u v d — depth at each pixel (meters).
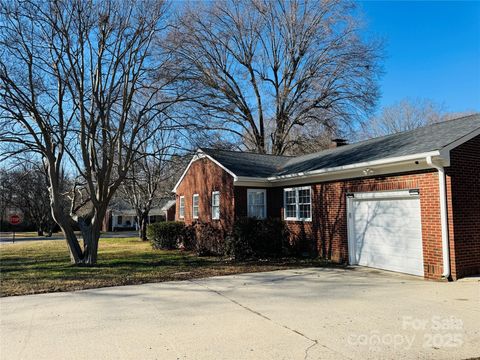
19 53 12.19
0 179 32.09
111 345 5.16
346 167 11.98
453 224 9.35
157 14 13.86
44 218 41.38
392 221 11.15
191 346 5.08
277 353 4.78
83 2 12.77
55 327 6.07
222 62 28.17
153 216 53.84
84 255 13.86
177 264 13.57
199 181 19.70
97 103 13.33
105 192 13.91
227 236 15.16
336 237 13.28
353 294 8.04
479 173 10.08
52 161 13.19
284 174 15.46
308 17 27.42
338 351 4.81
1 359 4.74
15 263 14.81
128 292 8.86
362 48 27.03
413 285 8.88
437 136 10.80
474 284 8.70
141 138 17.92
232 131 28.59
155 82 14.58
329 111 28.39
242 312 6.78
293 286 9.09
